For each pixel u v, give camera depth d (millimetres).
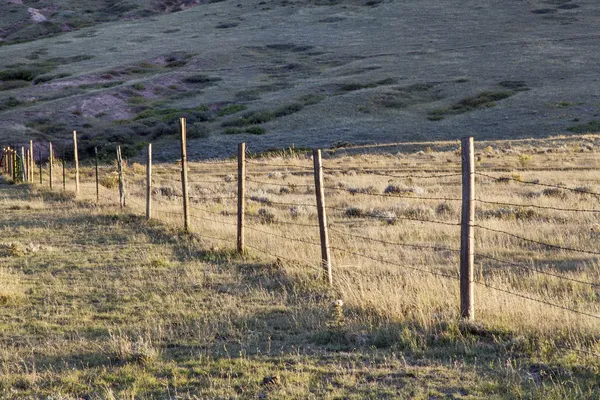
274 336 13273
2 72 173875
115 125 116438
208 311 15242
